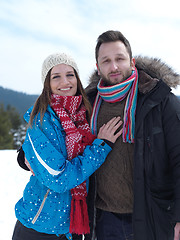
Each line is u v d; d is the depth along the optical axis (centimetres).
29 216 167
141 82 169
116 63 172
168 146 157
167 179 166
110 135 175
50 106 176
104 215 185
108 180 179
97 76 206
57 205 166
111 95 176
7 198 487
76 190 171
